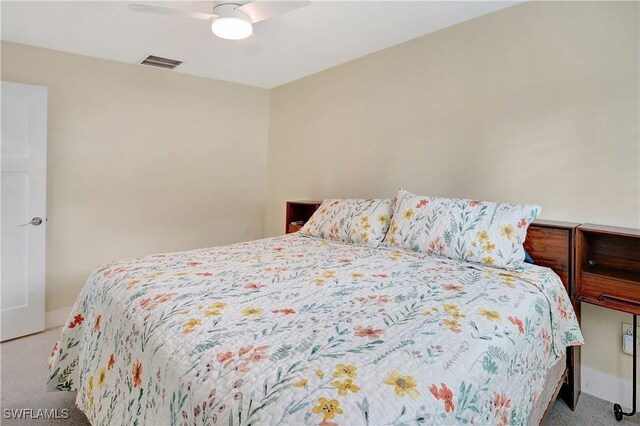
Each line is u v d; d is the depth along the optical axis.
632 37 1.83
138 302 1.39
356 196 3.29
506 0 2.18
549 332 1.55
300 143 3.87
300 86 3.83
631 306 1.69
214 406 0.84
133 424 1.16
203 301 1.36
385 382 0.86
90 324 1.67
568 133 2.06
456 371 0.96
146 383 1.13
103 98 3.18
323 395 0.81
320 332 1.11
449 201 2.21
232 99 4.00
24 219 2.73
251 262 1.98
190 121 3.71
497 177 2.36
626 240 1.88
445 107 2.60
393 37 2.74
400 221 2.34
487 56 2.37
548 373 1.57
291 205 3.58
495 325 1.22
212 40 2.76
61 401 1.96
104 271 1.82
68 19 2.40
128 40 2.76
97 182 3.19
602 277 1.78
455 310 1.30
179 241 3.71
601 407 1.92
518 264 1.84
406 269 1.84
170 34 2.65
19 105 2.66
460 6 2.26
